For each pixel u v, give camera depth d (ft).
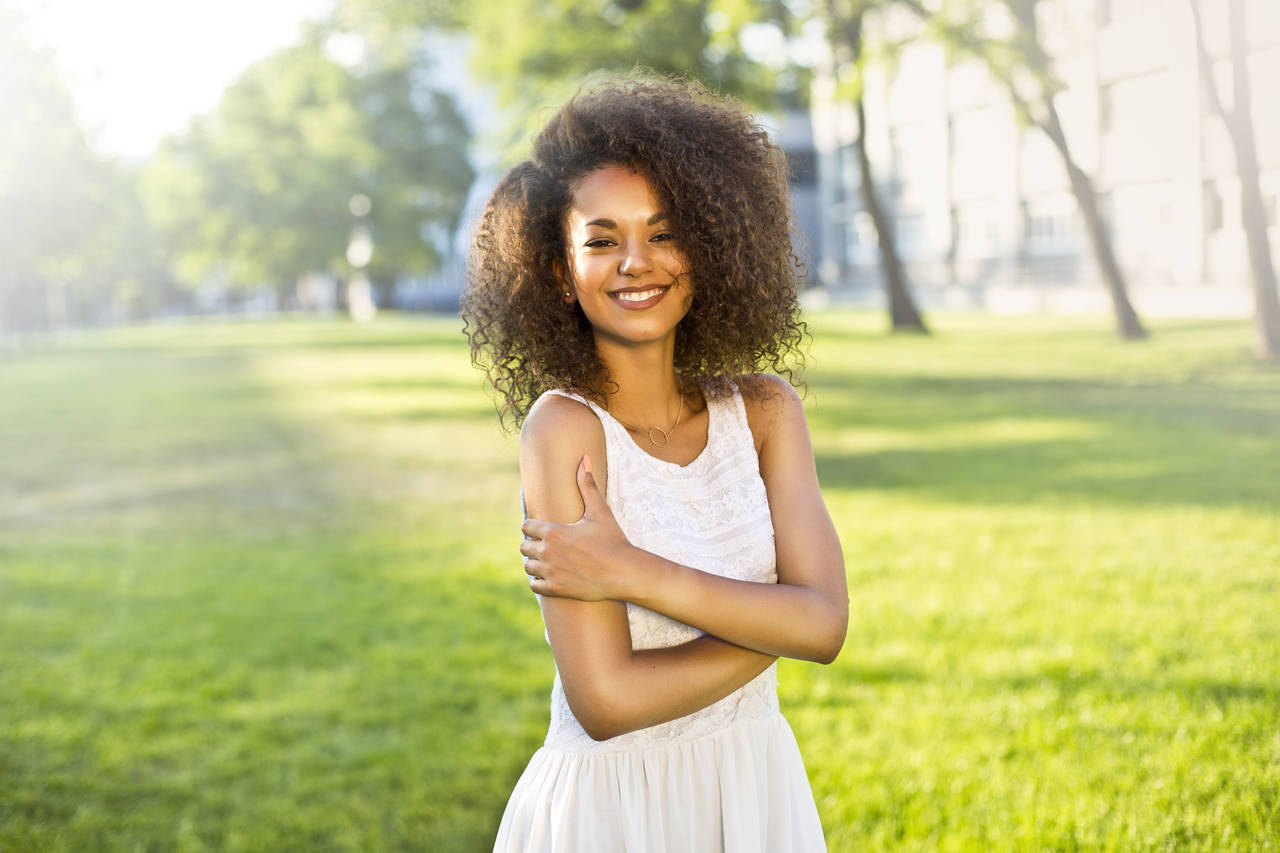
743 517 5.32
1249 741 11.14
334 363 74.79
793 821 5.44
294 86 158.20
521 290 5.39
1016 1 64.23
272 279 166.71
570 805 5.10
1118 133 76.02
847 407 42.52
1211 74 50.70
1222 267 70.03
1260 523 21.20
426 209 164.25
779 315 5.66
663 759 5.15
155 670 16.56
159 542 26.35
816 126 131.54
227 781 12.53
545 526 4.72
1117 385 44.04
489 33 81.15
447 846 10.73
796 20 71.20
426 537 25.49
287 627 18.61
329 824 11.31
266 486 33.04
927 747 11.80
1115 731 11.78
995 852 9.47
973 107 100.12
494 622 18.31
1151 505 23.53
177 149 164.14
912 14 68.33
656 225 5.11
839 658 14.96
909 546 21.26
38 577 22.84
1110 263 60.85
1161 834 9.42
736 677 4.94
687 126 5.33
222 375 70.23
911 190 110.73
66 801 12.05
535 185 5.27
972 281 102.37
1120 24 73.97
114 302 225.56
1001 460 30.27
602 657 4.74
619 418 5.39
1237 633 14.83
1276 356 47.14
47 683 16.05
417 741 13.38
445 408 48.60
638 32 72.79
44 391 64.64
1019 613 16.56
